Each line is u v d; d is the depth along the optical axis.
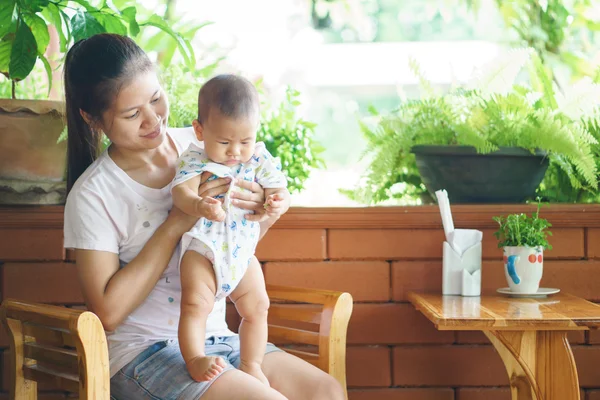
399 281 2.24
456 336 2.24
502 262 2.22
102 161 1.73
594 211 2.20
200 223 1.64
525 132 2.25
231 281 1.63
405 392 2.25
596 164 2.35
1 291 2.18
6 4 2.10
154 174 1.75
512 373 1.90
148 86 1.64
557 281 2.23
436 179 2.27
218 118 1.60
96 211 1.66
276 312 2.03
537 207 2.20
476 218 2.21
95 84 1.62
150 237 1.69
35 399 1.77
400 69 3.30
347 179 2.67
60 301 2.20
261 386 1.51
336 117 3.56
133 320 1.67
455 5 3.18
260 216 1.67
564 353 1.69
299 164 2.43
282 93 2.80
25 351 1.73
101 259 1.64
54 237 2.19
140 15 2.63
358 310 2.24
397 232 2.23
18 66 2.09
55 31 2.58
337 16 3.57
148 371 1.59
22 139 2.09
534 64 2.52
